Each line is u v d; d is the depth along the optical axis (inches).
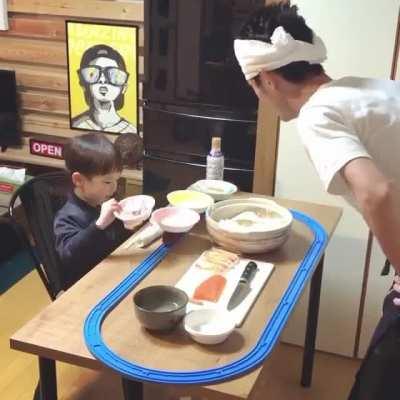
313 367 99.1
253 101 102.8
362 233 94.4
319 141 50.2
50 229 78.7
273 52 56.2
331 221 78.2
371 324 98.7
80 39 133.4
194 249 69.2
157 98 109.4
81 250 70.4
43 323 54.0
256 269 64.4
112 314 55.7
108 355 49.6
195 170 110.0
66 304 56.9
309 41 58.4
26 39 142.3
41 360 56.2
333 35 87.4
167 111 108.7
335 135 49.9
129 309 56.6
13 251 129.1
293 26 58.0
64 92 143.6
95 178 74.1
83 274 71.7
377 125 52.5
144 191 116.3
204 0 100.2
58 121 145.3
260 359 49.7
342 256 96.5
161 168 113.0
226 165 107.3
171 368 48.3
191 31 102.7
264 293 60.4
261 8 60.7
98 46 132.5
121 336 52.4
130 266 64.6
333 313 99.9
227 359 49.6
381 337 62.7
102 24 130.5
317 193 95.3
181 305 53.8
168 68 106.6
